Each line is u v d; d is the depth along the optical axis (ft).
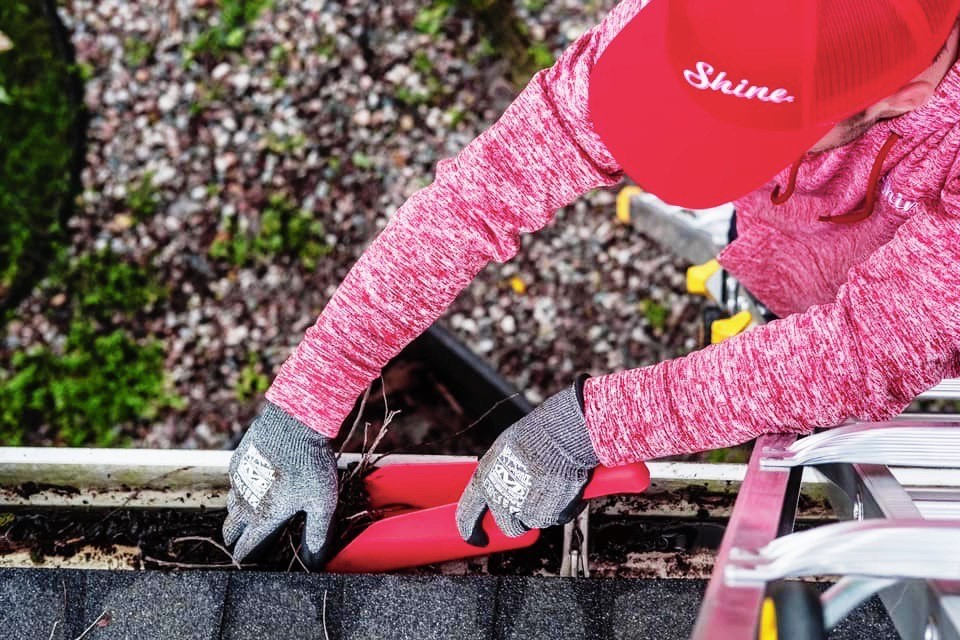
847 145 4.15
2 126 10.36
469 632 4.61
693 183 3.70
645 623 4.57
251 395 9.35
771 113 3.40
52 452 5.94
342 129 10.54
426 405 8.52
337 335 4.52
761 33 3.32
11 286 9.77
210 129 10.54
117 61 10.81
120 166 10.36
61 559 5.75
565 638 4.54
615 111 3.70
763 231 5.60
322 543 5.06
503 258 4.37
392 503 5.67
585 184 4.19
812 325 3.84
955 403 8.68
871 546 3.16
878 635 4.34
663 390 4.09
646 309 9.62
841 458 4.10
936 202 3.69
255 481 4.81
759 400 3.86
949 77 3.54
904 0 3.20
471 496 4.79
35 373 9.41
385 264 4.41
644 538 5.83
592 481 4.46
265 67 10.83
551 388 9.30
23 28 10.71
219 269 9.91
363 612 4.71
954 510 4.61
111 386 9.38
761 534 3.48
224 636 4.67
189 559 5.71
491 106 10.68
